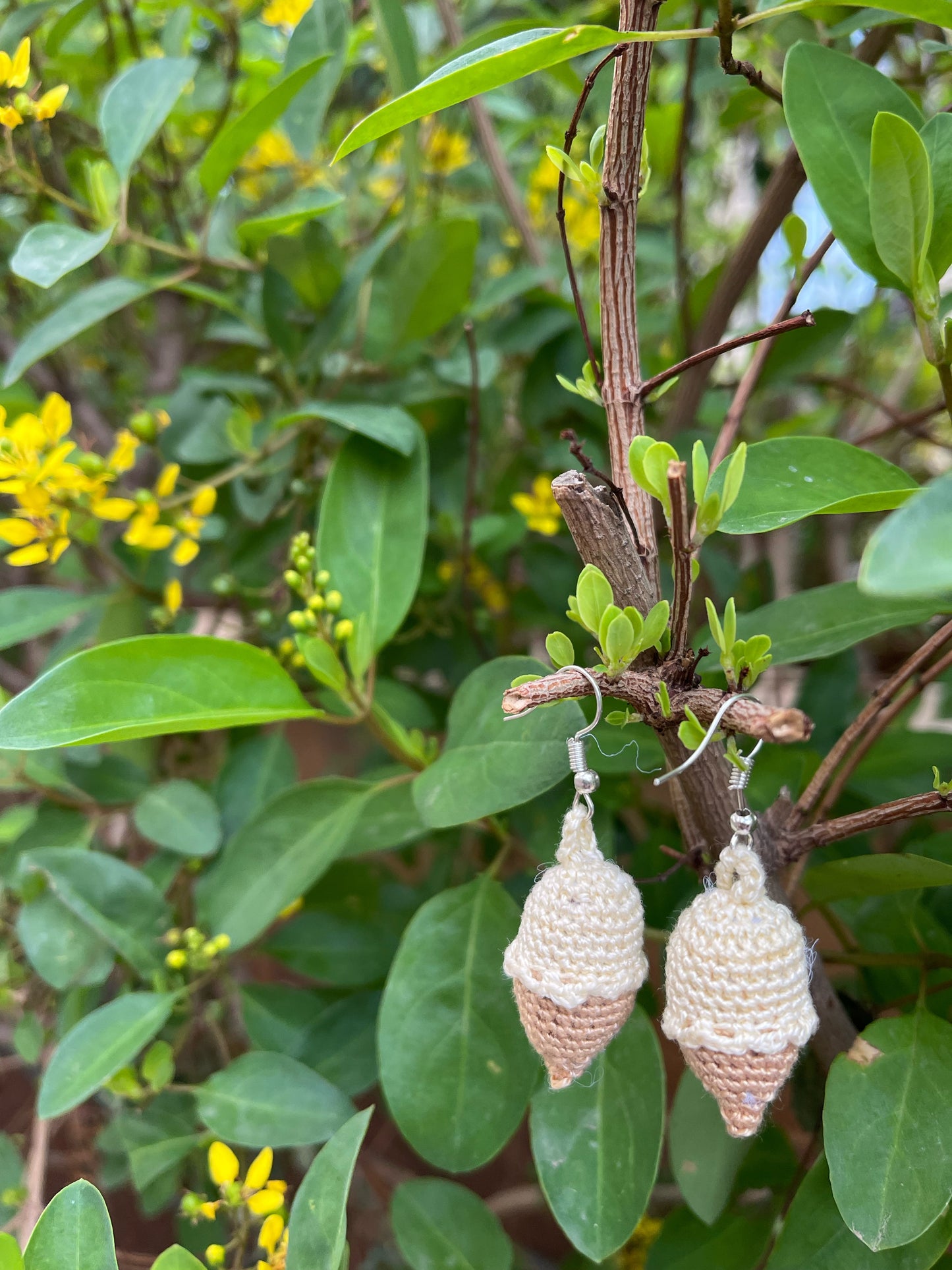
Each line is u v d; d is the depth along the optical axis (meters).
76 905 0.22
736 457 0.11
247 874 0.23
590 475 0.15
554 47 0.11
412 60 0.24
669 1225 0.21
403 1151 0.37
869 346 0.44
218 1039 0.24
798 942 0.12
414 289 0.26
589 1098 0.17
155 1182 0.23
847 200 0.15
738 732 0.12
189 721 0.16
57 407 0.22
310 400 0.28
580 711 0.16
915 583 0.08
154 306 0.38
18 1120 0.30
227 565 0.31
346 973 0.26
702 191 0.47
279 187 0.36
